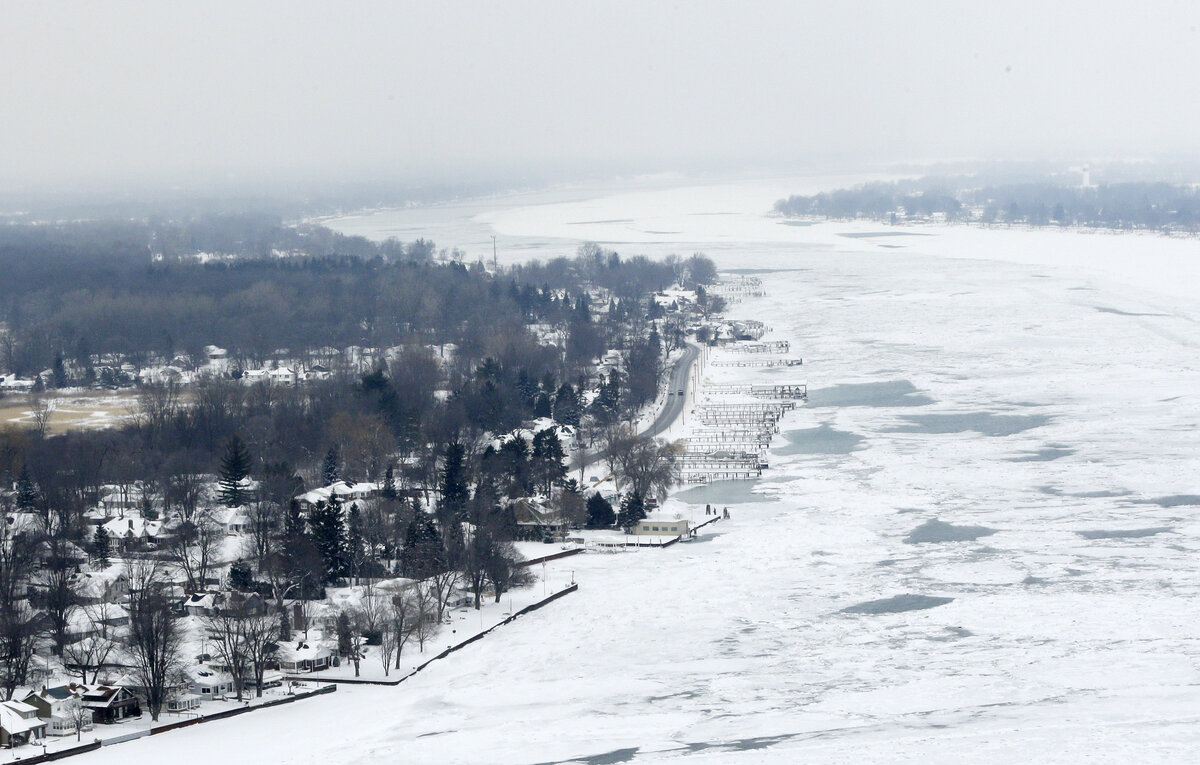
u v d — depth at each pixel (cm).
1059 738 16588
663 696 19000
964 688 18900
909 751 16388
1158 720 17138
